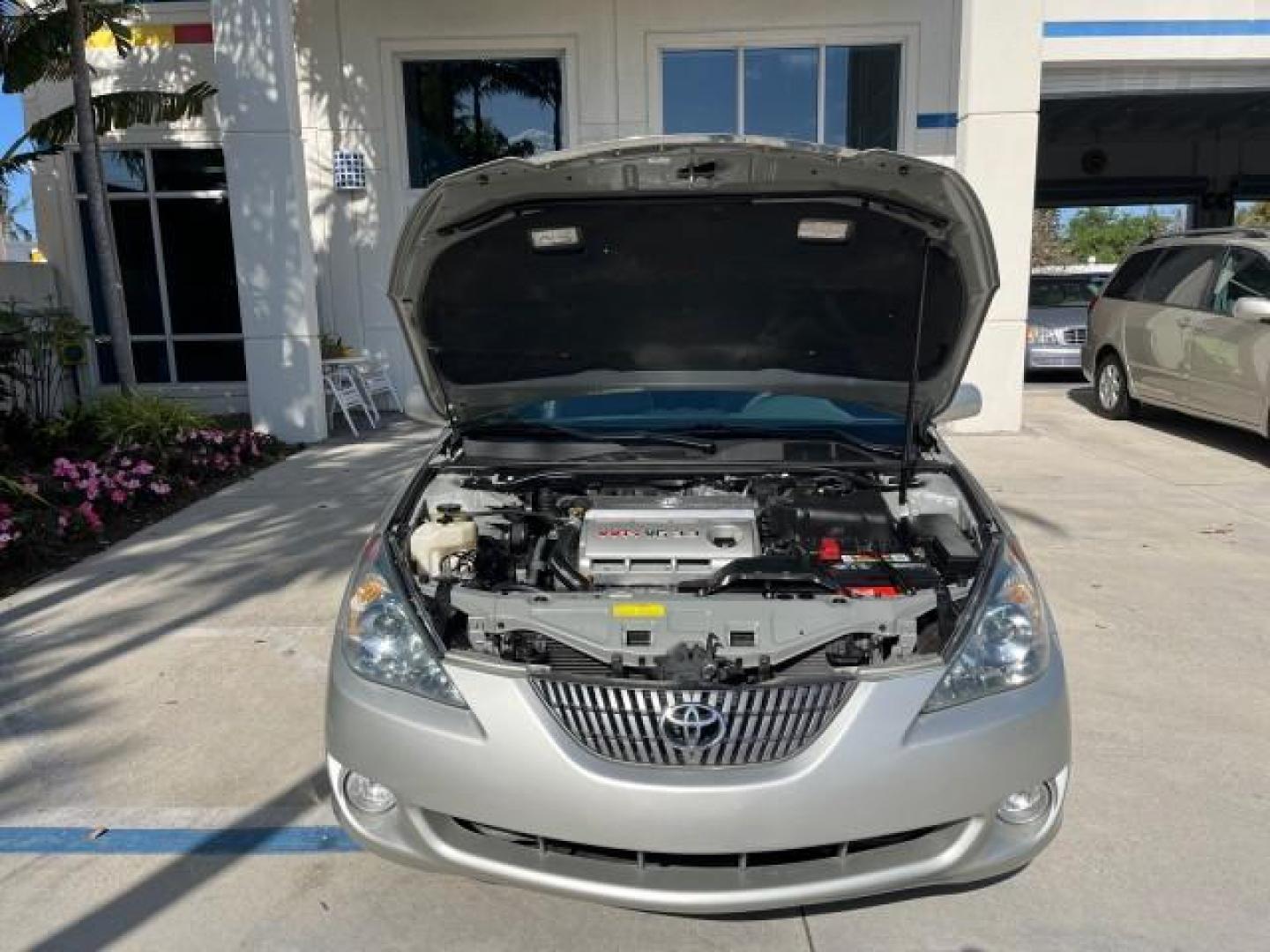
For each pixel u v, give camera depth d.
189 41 11.09
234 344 11.82
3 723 4.00
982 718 2.55
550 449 3.88
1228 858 3.04
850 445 3.81
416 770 2.57
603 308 3.76
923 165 2.92
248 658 4.59
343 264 11.30
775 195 3.24
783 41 10.77
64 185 11.33
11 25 9.19
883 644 2.81
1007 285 9.47
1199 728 3.84
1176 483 7.68
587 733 2.52
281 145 9.23
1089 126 19.73
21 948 2.74
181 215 11.55
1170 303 9.48
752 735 2.49
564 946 2.74
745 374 4.07
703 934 2.78
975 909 2.85
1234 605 5.12
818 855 2.54
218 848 3.17
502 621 2.78
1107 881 2.94
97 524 6.53
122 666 4.52
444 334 3.80
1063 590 5.34
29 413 9.49
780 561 2.99
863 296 3.63
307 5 10.80
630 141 2.95
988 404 9.72
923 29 10.59
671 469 3.70
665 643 2.68
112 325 9.52
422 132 11.23
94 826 3.29
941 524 3.39
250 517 6.98
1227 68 11.80
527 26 10.81
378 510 7.09
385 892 2.96
